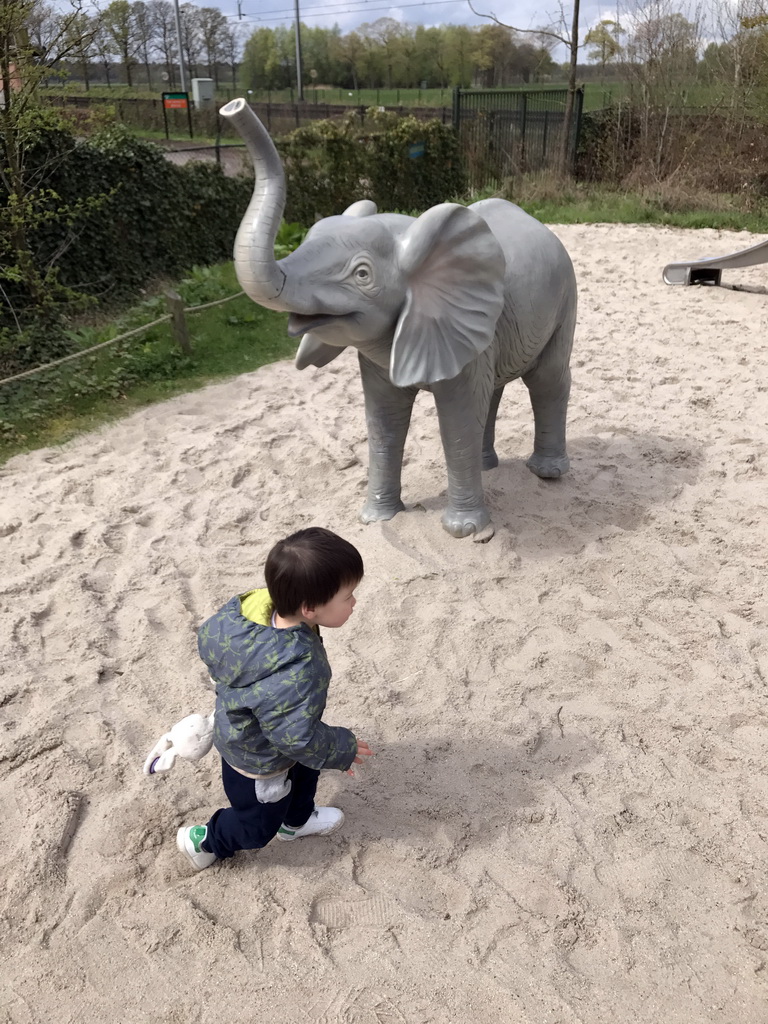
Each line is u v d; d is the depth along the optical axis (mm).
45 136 9812
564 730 3330
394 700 3488
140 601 4223
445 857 2793
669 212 14523
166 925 2586
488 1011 2326
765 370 7164
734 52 17438
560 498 4996
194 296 9586
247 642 2273
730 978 2416
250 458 5734
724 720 3354
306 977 2428
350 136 14594
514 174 18547
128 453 6047
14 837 2906
